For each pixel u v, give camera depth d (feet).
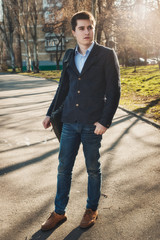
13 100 36.42
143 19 29.43
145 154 14.61
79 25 7.11
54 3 105.19
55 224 8.13
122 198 9.87
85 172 12.37
